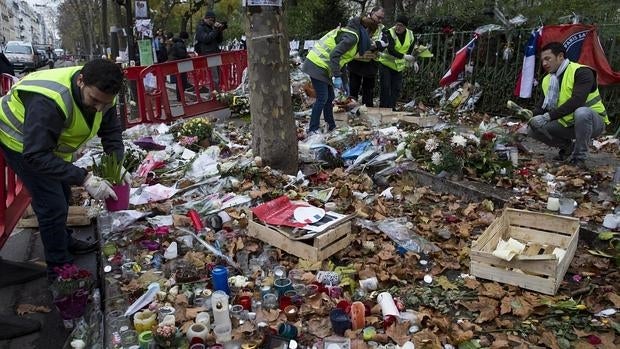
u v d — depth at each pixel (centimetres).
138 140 654
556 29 746
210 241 364
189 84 1390
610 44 773
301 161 549
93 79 279
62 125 293
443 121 790
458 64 920
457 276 322
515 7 1038
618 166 532
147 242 360
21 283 366
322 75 645
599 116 518
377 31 827
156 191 466
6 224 371
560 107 512
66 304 291
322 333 259
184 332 258
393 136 605
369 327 259
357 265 330
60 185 330
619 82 717
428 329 258
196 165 542
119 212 405
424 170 503
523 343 251
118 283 315
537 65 832
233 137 720
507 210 362
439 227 391
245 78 972
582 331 259
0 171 351
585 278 314
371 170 535
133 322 271
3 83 696
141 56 1091
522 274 296
